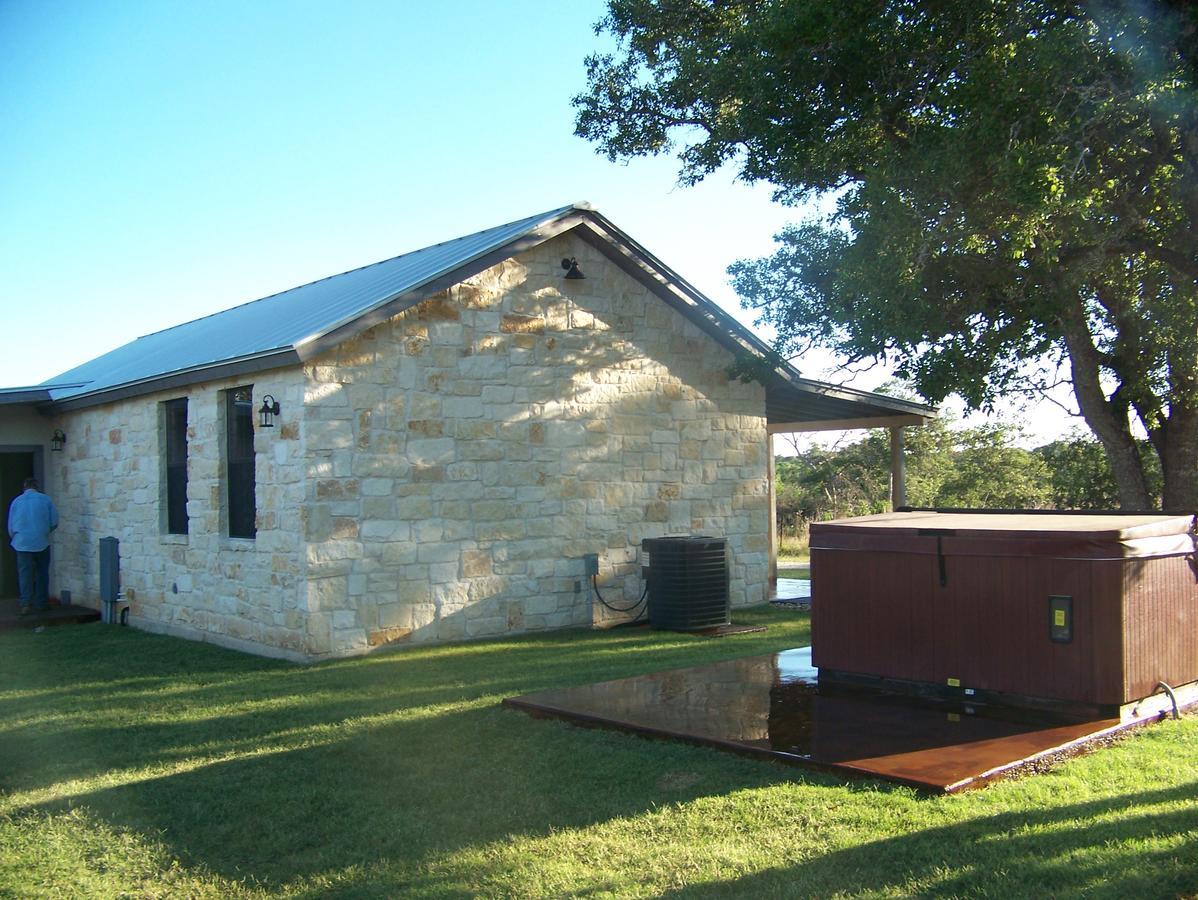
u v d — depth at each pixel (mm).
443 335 11742
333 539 10812
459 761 6516
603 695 7941
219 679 9859
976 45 11055
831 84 12023
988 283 12352
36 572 15203
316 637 10656
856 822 5055
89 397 14727
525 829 5258
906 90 11766
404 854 5031
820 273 13852
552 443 12656
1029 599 6988
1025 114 10086
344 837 5305
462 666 10109
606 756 6395
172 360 14047
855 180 12984
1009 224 10492
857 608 8031
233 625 11867
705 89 15805
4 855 5258
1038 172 9703
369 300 11672
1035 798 5262
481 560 11984
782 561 25469
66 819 5758
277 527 11078
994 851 4598
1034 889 4203
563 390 12781
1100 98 10266
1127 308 13742
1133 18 9953
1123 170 11633
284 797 5969
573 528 12820
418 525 11469
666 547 12680
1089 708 6707
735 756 6230
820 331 13977
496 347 12195
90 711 8586
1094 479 22391
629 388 13438
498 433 12180
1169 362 13656
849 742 6281
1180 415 14094
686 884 4477
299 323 12227
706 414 14234
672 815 5312
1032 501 27062
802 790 5539
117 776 6586
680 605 12555
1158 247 11703
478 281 12062
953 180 10664
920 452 29359
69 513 16094
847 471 30969
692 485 14047
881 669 7863
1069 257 11797
